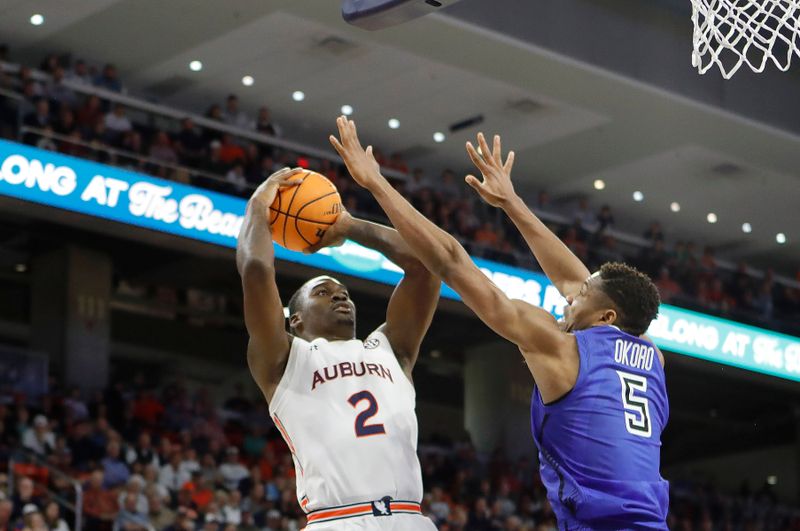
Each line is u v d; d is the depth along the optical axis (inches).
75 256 708.0
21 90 636.7
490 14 682.8
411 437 167.6
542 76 732.0
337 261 671.8
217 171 664.4
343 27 690.2
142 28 706.8
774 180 875.4
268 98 792.9
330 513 161.5
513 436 852.6
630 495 147.3
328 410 164.7
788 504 1039.6
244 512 549.0
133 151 647.8
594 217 869.2
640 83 729.6
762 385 898.7
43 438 553.3
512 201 174.1
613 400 150.3
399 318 175.9
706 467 1115.3
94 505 506.3
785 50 777.6
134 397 677.9
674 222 968.9
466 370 882.8
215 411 702.5
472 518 671.8
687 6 740.0
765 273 888.9
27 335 837.2
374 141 847.1
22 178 563.2
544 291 722.2
